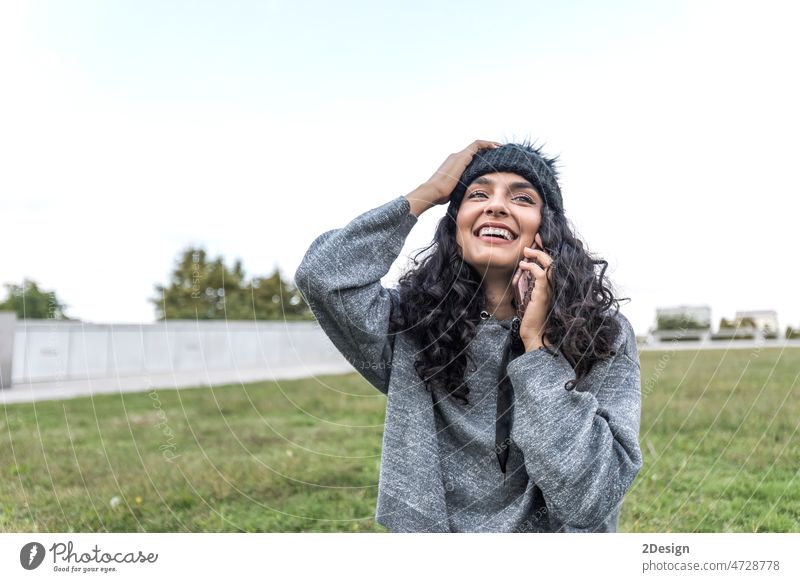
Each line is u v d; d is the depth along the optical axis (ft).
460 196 4.53
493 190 4.37
